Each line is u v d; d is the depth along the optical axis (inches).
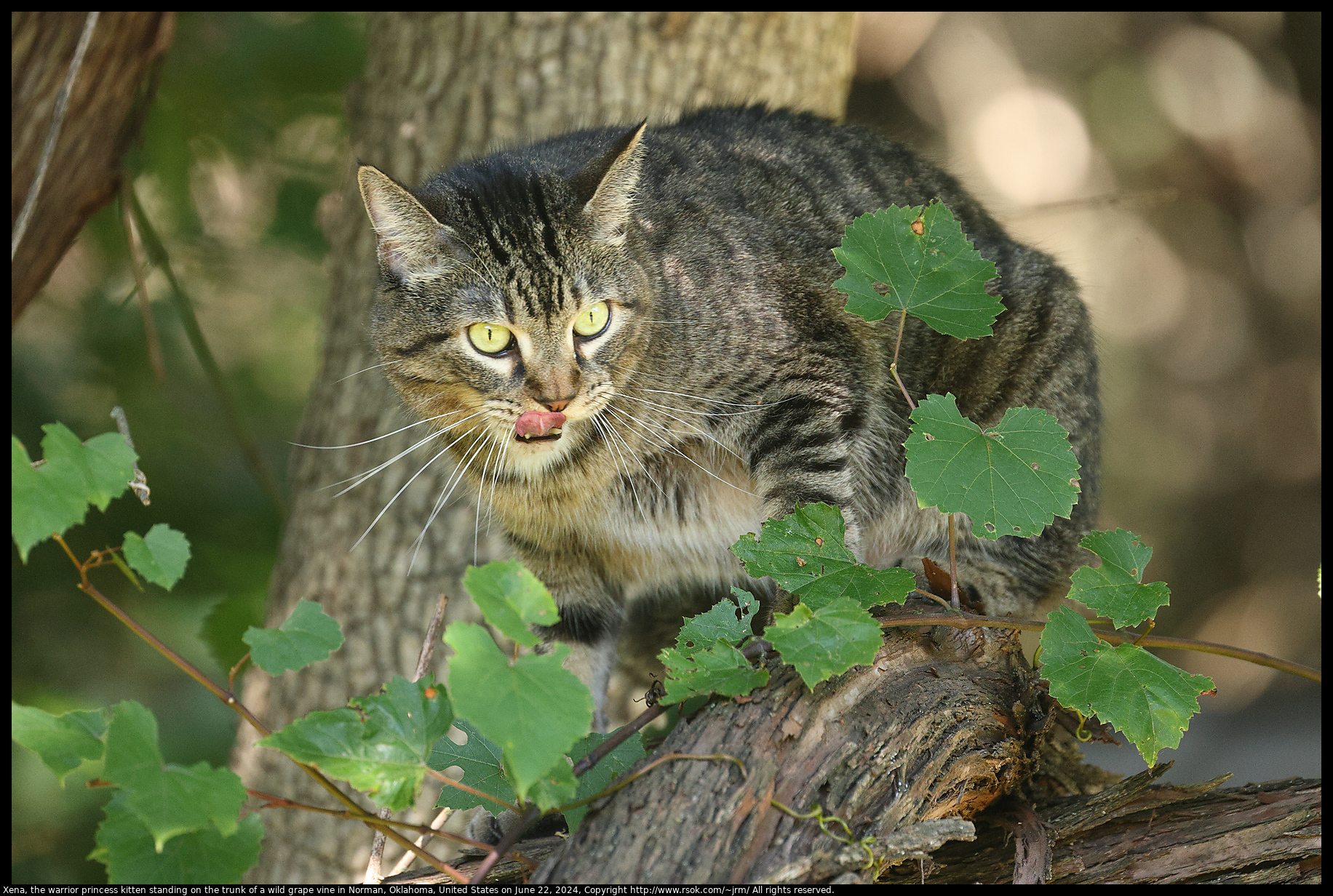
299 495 319.6
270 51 387.5
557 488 239.9
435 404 232.5
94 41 269.3
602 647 261.6
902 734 169.2
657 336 232.2
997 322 258.4
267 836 290.5
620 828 148.1
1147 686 161.6
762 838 150.8
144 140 342.3
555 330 216.2
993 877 183.0
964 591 244.1
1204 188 699.4
